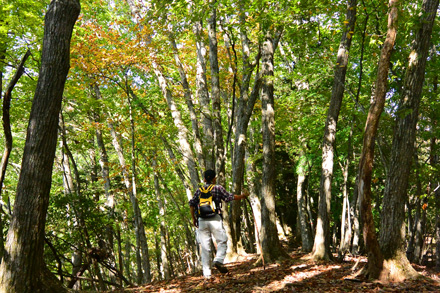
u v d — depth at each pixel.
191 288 6.15
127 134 15.21
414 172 13.49
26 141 5.09
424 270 8.23
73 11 5.37
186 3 9.06
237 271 8.30
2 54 10.24
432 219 22.81
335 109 9.13
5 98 5.82
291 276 6.67
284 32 10.44
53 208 11.48
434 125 12.62
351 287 5.28
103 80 12.66
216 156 11.87
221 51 15.00
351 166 17.23
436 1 5.90
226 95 17.17
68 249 11.62
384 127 11.36
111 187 16.94
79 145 15.54
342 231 8.91
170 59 13.16
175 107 13.18
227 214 11.68
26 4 10.01
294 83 16.47
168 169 16.48
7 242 4.92
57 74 5.19
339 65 9.09
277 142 19.34
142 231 12.36
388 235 5.73
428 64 11.24
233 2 8.93
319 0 8.03
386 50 5.28
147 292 6.42
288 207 23.94
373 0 8.91
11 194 13.66
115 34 12.64
